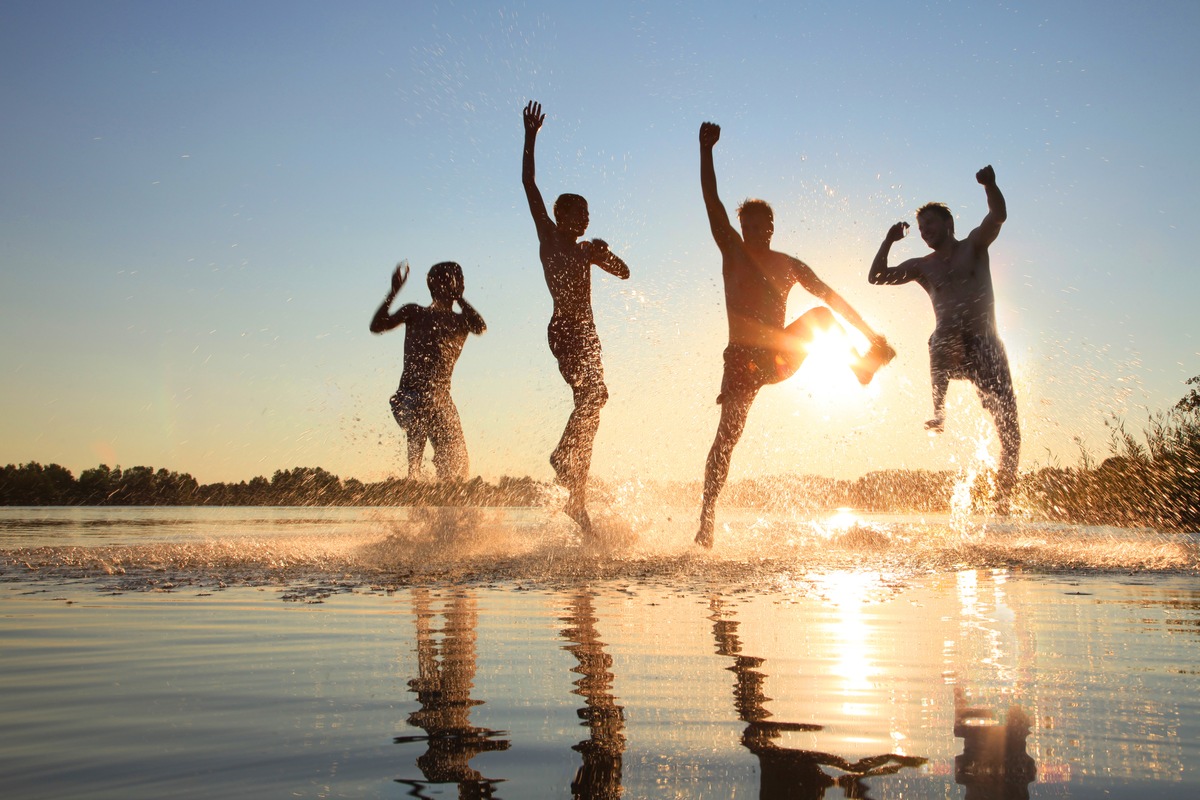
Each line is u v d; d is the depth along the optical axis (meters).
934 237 7.66
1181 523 9.29
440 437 7.79
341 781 1.51
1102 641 2.82
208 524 10.44
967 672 2.37
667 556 5.88
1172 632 2.98
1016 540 7.06
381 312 7.86
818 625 3.13
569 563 5.48
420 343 7.88
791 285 6.89
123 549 6.39
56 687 2.21
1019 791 1.46
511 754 1.66
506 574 4.91
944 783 1.49
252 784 1.49
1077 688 2.19
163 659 2.56
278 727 1.85
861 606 3.62
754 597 3.93
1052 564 5.42
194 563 5.48
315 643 2.80
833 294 6.86
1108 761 1.61
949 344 7.64
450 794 1.44
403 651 2.67
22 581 4.60
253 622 3.24
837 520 8.45
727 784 1.49
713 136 6.91
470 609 3.56
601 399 7.30
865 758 1.63
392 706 2.02
